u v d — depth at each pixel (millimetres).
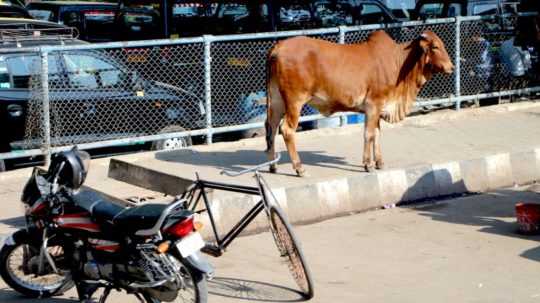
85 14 15516
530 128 12578
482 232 8805
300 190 9234
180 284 5969
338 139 11930
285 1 13891
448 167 10398
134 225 5980
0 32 11391
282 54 9258
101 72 11016
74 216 6293
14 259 6891
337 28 12211
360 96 9570
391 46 9680
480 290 7012
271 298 6867
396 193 9977
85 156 6473
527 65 14250
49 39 11445
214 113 12000
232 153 11023
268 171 9820
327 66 9312
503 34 14086
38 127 10539
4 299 6953
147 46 11266
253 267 7746
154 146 11453
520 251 8109
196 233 5965
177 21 14422
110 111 11055
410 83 9875
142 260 6016
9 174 10289
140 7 14797
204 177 9453
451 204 10016
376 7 14539
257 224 8891
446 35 13398
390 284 7207
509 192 10617
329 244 8453
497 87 14164
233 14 14125
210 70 11602
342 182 9570
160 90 11406
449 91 13531
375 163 10016
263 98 12344
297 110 9406
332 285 7180
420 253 8109
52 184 6363
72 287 7172
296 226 9125
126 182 9641
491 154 10867
